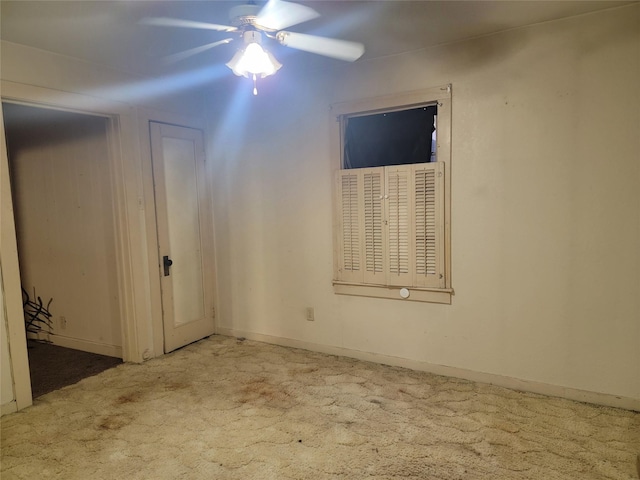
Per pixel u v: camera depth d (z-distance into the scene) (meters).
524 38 2.49
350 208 3.15
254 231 3.69
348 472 1.88
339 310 3.31
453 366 2.88
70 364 3.30
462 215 2.76
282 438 2.16
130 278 3.21
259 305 3.73
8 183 2.45
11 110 3.34
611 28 2.27
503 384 2.72
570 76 2.39
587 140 2.38
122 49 2.71
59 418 2.41
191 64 3.05
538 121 2.49
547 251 2.53
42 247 3.82
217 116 3.78
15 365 2.48
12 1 2.03
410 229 2.93
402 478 1.83
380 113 3.05
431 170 2.81
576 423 2.25
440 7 2.21
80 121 3.38
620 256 2.35
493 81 2.60
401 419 2.33
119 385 2.85
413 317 3.00
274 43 2.69
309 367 3.11
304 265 3.45
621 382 2.40
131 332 3.26
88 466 1.96
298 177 3.40
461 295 2.81
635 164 2.28
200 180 3.80
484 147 2.65
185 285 3.69
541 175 2.51
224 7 2.17
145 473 1.91
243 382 2.87
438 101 2.77
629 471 1.85
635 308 2.33
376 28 2.47
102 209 3.39
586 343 2.47
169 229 3.52
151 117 3.32
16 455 2.05
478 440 2.11
